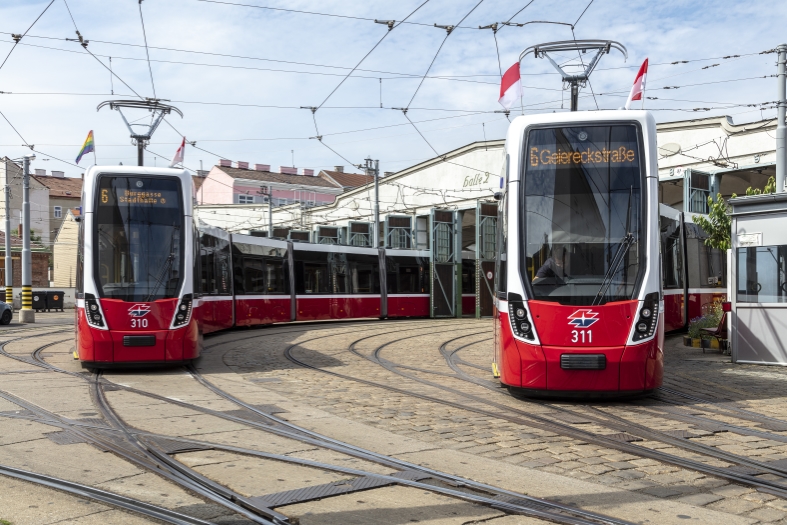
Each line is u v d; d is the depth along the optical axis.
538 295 9.66
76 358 14.63
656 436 7.77
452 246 35.56
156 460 6.64
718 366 13.78
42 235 70.19
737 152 29.56
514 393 10.00
